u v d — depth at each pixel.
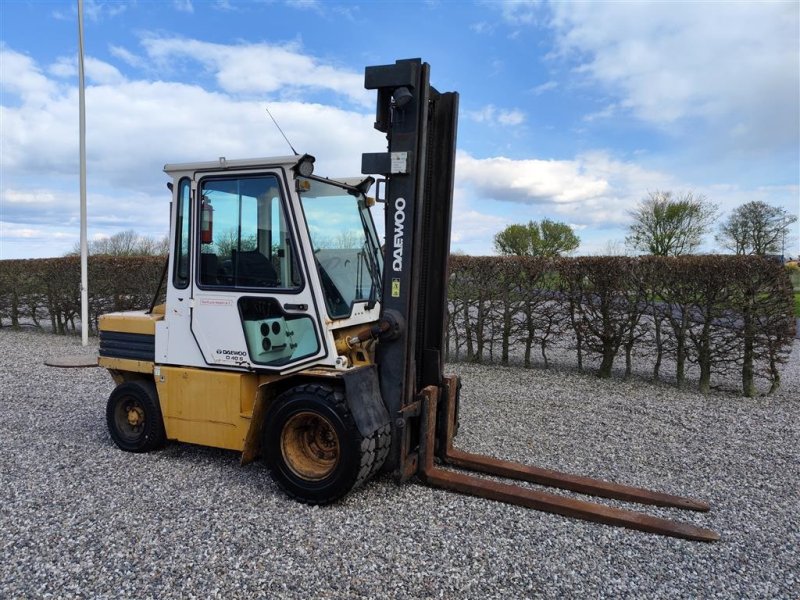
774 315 7.10
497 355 9.98
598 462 4.75
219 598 2.67
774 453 5.04
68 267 12.42
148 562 2.97
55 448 4.85
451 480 3.92
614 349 8.20
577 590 2.79
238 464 4.46
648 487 4.25
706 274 7.21
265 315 4.05
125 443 4.75
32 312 13.45
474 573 2.91
